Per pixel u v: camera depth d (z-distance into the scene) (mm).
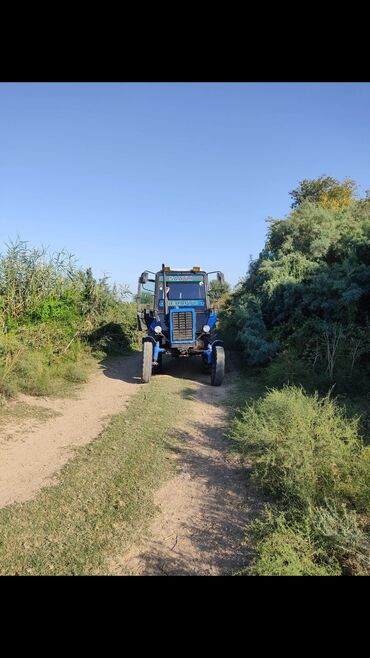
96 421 6609
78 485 4418
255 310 10523
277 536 3178
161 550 3379
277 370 8008
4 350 8102
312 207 11766
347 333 7668
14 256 11000
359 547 3076
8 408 7000
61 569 3125
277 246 11789
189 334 9836
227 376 10047
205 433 5984
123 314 15570
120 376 10242
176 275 10641
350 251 9234
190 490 4359
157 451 5301
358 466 3904
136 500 4121
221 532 3621
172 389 8680
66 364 9914
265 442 4660
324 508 3586
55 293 11539
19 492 4289
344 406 5531
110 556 3287
